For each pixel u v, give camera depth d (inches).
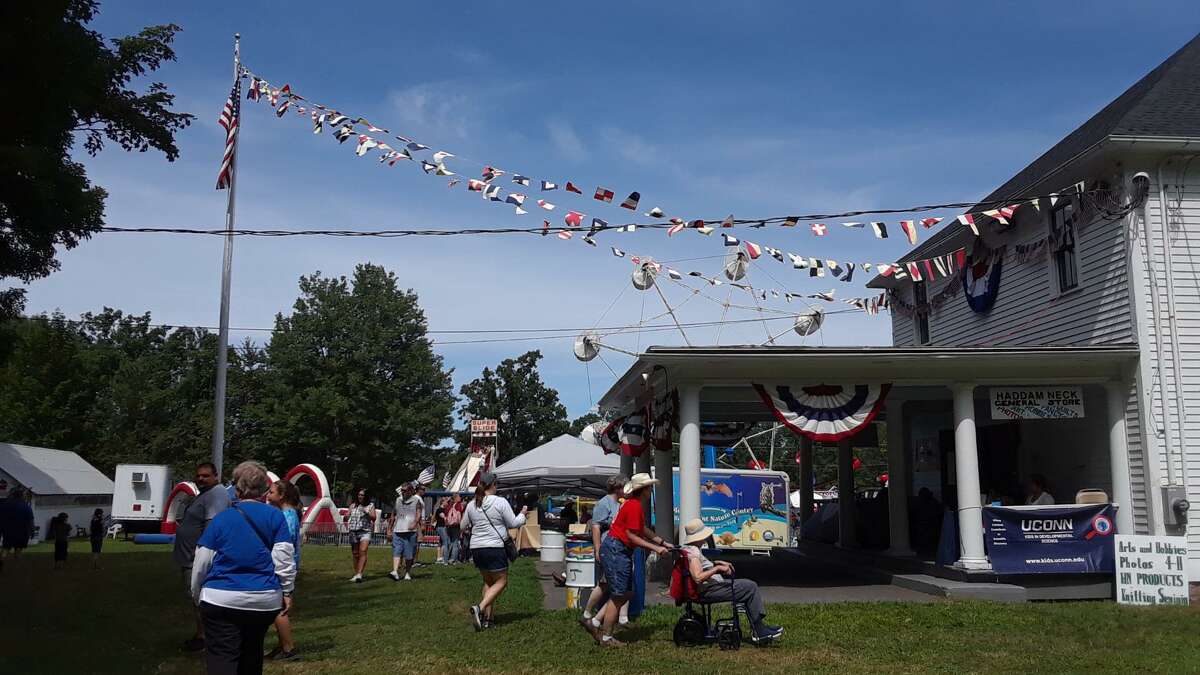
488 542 377.7
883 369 503.5
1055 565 482.3
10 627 390.0
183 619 420.5
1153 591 457.4
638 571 398.6
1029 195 605.0
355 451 1882.4
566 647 336.2
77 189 466.3
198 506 335.9
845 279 471.8
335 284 1996.8
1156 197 517.3
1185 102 553.9
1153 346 504.4
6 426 2065.7
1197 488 494.0
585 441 916.6
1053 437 593.6
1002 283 658.2
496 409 2369.6
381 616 423.8
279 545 225.1
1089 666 302.5
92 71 449.4
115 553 974.4
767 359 484.7
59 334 2114.9
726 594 335.0
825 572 627.5
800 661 309.3
